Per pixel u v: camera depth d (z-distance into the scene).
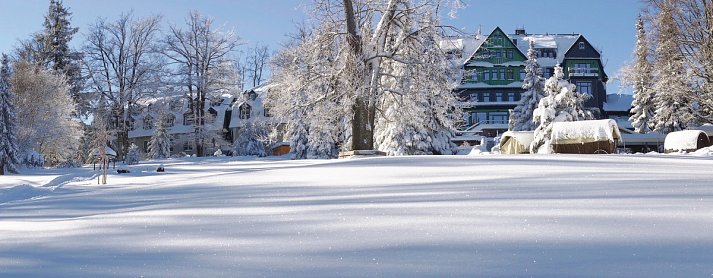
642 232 2.71
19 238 3.87
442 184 6.27
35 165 36.84
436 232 3.02
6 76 32.03
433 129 34.06
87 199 7.45
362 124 20.19
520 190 5.14
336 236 3.09
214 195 6.47
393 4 20.62
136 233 3.71
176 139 68.62
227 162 38.00
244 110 67.25
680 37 31.08
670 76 32.19
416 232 3.05
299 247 2.84
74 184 15.21
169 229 3.79
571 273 2.06
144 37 53.44
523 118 55.22
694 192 4.39
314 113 21.69
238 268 2.46
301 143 45.19
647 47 32.50
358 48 20.19
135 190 8.59
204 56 53.75
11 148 30.52
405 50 21.19
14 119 31.98
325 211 4.21
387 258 2.47
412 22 21.02
